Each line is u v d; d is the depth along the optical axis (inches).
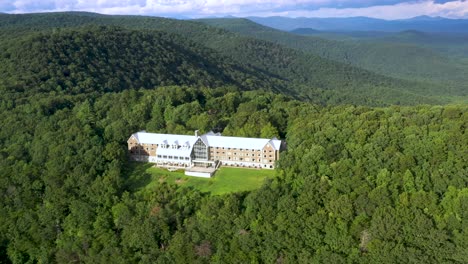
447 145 5423.2
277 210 5083.7
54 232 5644.7
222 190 5792.3
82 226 5565.9
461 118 5999.0
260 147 6437.0
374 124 6230.3
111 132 7204.7
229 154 6628.9
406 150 5575.8
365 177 5196.9
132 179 6368.1
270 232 4891.7
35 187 6092.5
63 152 6540.4
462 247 4392.2
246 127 7140.8
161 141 6855.3
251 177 6151.6
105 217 5551.2
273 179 5659.5
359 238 4712.1
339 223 4778.5
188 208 5428.2
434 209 4682.6
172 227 5315.0
